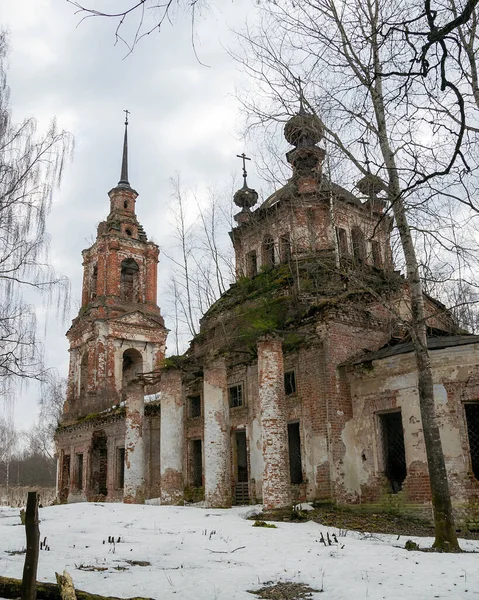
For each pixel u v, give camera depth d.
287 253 24.86
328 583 8.12
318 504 17.48
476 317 23.64
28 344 12.67
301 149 17.06
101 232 49.03
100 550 10.88
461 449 15.20
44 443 78.75
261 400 17.64
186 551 10.96
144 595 7.48
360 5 11.64
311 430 18.38
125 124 54.59
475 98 9.98
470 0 4.41
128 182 52.28
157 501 25.52
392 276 16.39
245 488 21.33
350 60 11.90
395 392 16.95
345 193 18.20
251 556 10.40
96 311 45.81
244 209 29.53
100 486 36.28
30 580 5.62
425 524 15.26
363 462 17.38
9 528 14.07
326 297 19.70
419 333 12.16
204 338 25.55
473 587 7.49
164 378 23.03
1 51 12.55
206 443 19.94
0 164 12.30
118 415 35.06
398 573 8.55
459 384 15.63
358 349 19.00
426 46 4.92
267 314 21.44
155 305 48.31
